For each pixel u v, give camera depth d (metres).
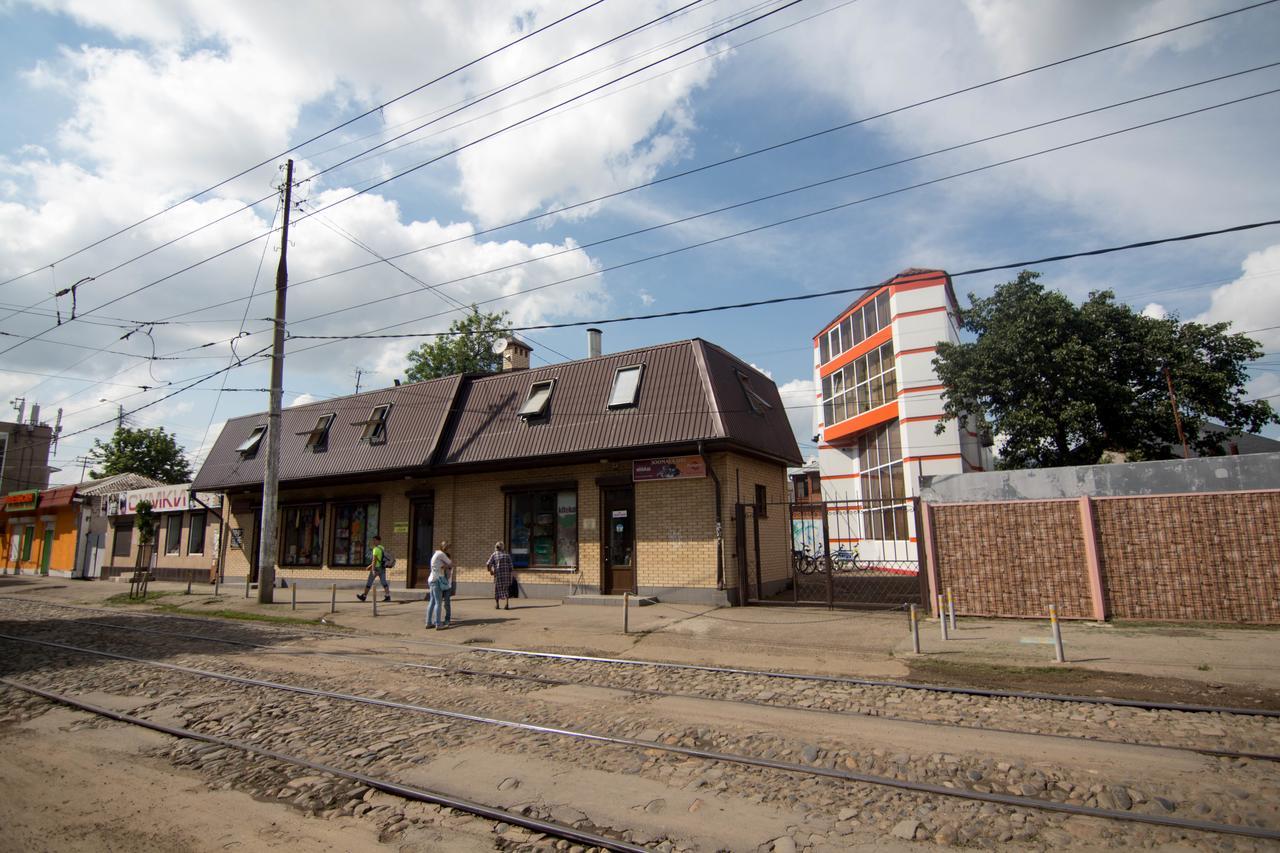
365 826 4.88
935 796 5.12
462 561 19.20
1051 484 12.80
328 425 23.14
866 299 31.39
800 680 8.80
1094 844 4.37
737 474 16.53
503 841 4.62
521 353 23.20
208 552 27.38
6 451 46.47
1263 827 4.48
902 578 21.83
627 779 5.60
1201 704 7.25
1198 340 18.61
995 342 19.67
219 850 4.52
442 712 7.60
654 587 16.11
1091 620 12.06
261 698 8.43
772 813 4.90
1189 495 11.75
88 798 5.43
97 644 12.73
